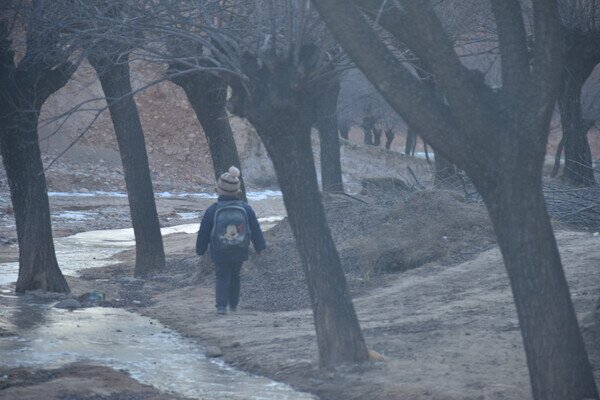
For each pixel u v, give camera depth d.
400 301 34.38
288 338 28.91
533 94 17.92
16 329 31.62
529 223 17.67
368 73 18.59
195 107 48.50
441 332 27.42
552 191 51.28
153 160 169.38
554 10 17.97
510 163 17.72
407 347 25.73
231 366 26.05
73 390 21.62
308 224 23.44
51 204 114.81
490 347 25.05
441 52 18.23
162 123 174.88
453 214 44.69
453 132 18.20
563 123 66.31
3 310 36.62
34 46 38.53
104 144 157.00
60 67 40.28
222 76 23.91
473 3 31.70
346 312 23.80
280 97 22.48
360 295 37.16
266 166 176.12
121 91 52.19
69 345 28.77
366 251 41.72
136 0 29.88
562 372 17.58
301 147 23.05
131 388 22.23
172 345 29.53
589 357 23.03
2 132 41.53
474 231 43.34
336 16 18.45
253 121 22.92
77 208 114.94
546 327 17.59
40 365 25.28
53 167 141.75
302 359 25.25
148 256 53.09
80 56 35.81
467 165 18.25
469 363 23.45
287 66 22.69
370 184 57.59
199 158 174.75
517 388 20.72
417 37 18.45
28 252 42.75
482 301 32.06
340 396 21.53
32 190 42.50
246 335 30.31
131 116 52.59
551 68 17.89
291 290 40.44
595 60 61.50
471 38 37.41
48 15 33.53
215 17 33.84
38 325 32.78
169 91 176.75
